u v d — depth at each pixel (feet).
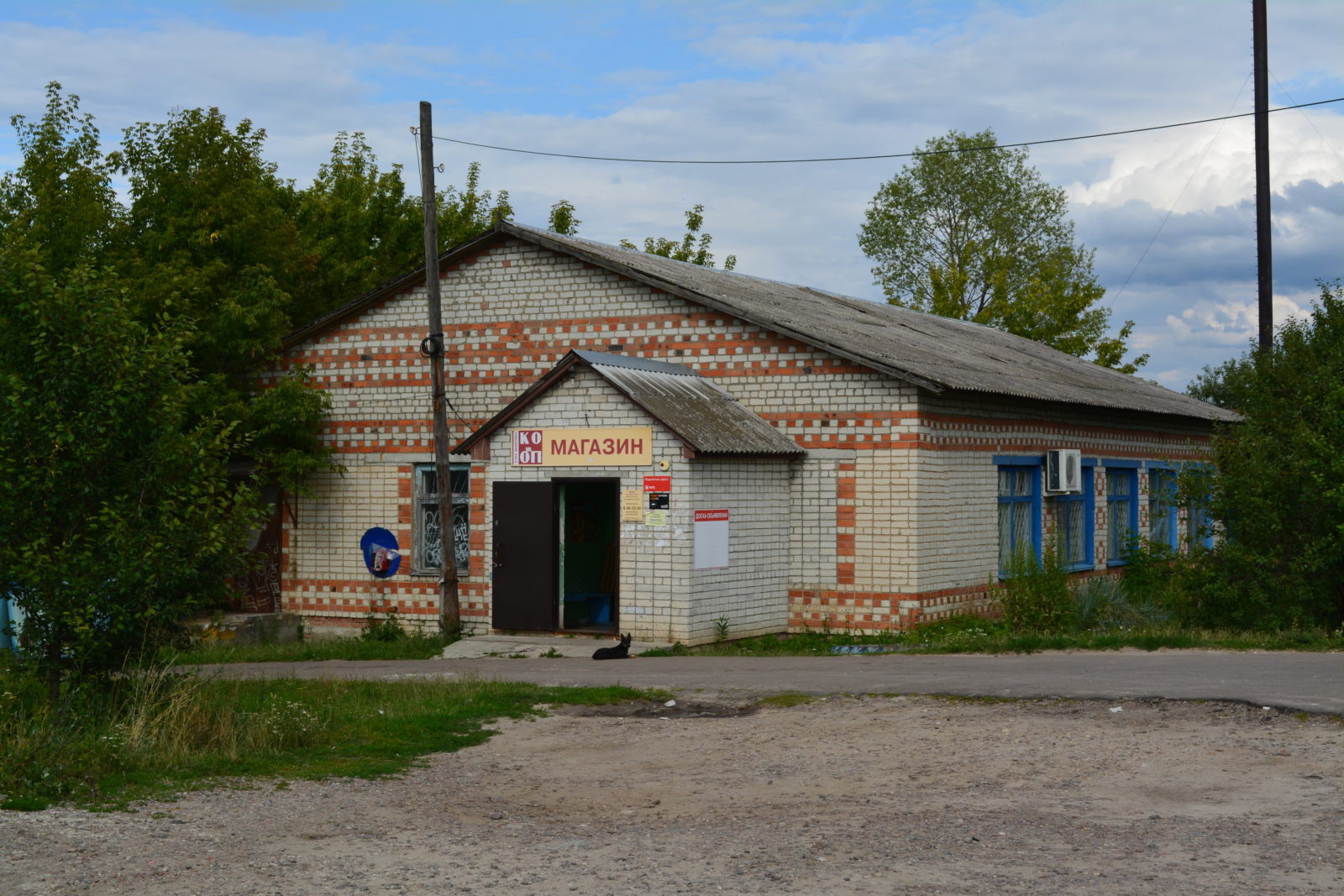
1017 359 92.94
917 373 63.82
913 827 27.14
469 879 23.75
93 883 23.25
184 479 42.57
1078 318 168.55
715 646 62.85
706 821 28.55
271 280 77.41
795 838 26.55
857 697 44.11
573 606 70.13
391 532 78.18
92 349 40.73
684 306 70.74
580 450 64.95
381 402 78.84
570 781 33.63
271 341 78.02
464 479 77.15
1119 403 82.43
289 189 117.08
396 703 45.16
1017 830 26.63
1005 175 174.91
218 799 30.76
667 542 61.98
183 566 41.47
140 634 41.45
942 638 62.08
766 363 68.39
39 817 27.91
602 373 63.46
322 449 79.77
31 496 40.65
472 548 75.20
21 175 76.07
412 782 33.63
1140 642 54.13
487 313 76.33
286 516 80.84
